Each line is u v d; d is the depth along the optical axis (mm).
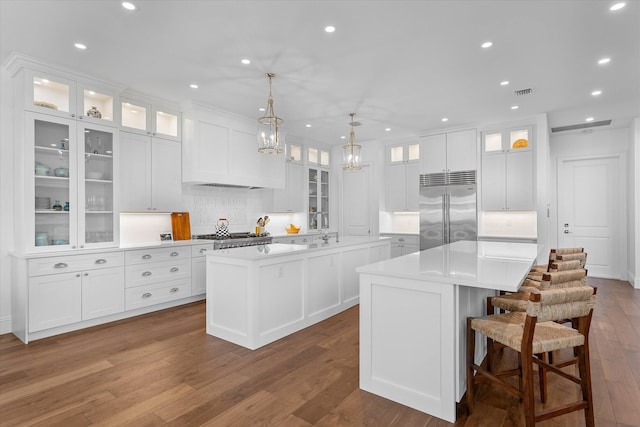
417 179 6676
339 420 1982
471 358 2051
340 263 4129
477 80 3844
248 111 5023
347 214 7430
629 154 5801
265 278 3119
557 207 6488
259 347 3049
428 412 2045
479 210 5793
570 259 2943
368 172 7152
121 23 2707
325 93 4254
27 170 3307
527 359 1709
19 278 3340
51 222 3502
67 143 3582
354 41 2992
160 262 4246
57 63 3410
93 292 3656
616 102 4594
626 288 5312
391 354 2203
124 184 4203
